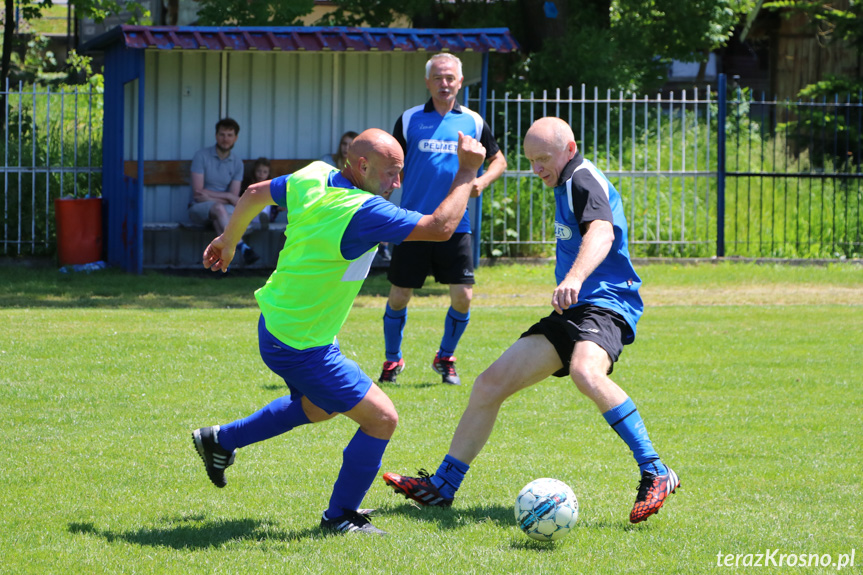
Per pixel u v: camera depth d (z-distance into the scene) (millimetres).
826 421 16594
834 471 13617
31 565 9742
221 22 47781
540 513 10508
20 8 50562
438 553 10227
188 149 38969
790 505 12078
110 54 37812
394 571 9680
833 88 51344
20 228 38219
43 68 63906
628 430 11398
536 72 51594
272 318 10656
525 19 53406
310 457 14172
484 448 14805
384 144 10680
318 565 9812
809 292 34312
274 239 39906
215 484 11750
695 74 82750
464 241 19188
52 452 14102
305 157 39969
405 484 11930
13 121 43656
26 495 12117
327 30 35562
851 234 43875
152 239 38469
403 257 19109
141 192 34812
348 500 11023
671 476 11414
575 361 11617
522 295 33438
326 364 10672
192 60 38625
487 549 10398
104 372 19484
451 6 55625
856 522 11383
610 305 12148
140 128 34594
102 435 15055
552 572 9703
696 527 11180
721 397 18438
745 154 51688
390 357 19719
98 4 50812
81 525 11023
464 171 10578
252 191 11234
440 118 19516
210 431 11516
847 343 24281
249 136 39531
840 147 50906
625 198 44469
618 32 55000
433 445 14906
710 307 30859
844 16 50812
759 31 66250
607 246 11531
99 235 37781
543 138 12250
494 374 12023
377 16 52906
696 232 41156
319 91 39844
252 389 18359
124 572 9594
